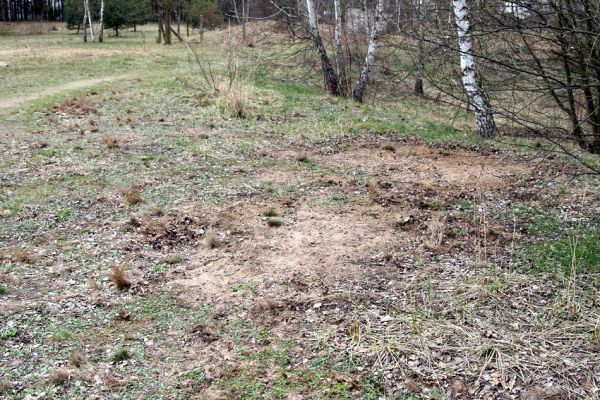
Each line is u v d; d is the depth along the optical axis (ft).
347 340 12.98
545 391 11.02
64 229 19.95
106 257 17.78
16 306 14.88
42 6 195.31
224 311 14.52
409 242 18.02
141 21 137.69
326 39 69.72
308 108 44.16
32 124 36.94
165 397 11.50
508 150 29.86
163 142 31.96
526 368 11.68
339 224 19.63
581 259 16.08
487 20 17.03
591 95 26.89
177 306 14.90
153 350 13.07
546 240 17.66
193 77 56.08
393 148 30.71
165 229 19.66
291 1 71.36
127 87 51.31
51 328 13.96
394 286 15.21
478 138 32.58
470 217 19.83
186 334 13.64
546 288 14.66
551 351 12.17
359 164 27.58
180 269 16.89
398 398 11.19
